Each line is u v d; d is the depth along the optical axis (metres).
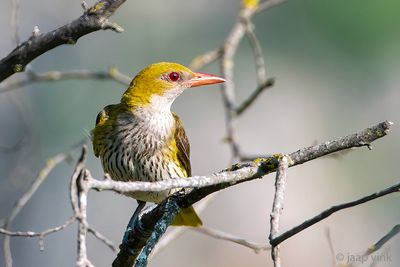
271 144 16.97
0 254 14.06
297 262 15.90
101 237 4.43
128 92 8.30
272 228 4.91
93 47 15.39
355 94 16.28
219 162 16.55
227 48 9.94
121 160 8.16
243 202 16.39
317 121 16.69
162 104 8.29
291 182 16.55
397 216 15.64
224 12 16.14
